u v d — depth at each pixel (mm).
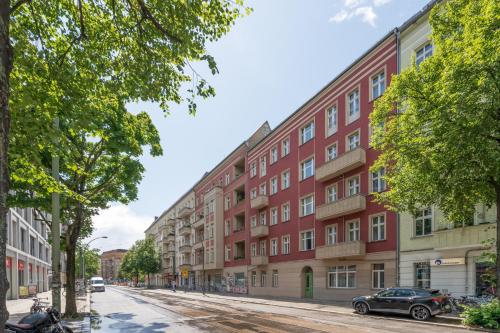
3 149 3094
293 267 30156
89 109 7699
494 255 12422
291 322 14438
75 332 12250
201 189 56906
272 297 31094
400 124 12922
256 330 12516
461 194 11797
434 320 14000
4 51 3189
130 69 6930
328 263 25922
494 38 9016
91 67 7137
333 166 25016
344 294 24125
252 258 35250
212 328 13273
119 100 8078
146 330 13164
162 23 6270
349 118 25203
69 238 16688
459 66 9773
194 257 56906
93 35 6711
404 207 13742
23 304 26094
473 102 9617
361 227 23156
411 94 11992
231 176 45344
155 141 14992
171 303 26766
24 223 38125
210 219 48281
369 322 14102
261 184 37188
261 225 34781
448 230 17156
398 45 21234
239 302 26984
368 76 23547
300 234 29688
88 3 6324
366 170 23078
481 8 9773
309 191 28875
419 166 11367
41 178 8867
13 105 6504
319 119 28359
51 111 7211
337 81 26453
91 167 16219
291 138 32188
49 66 6754
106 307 23750
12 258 32844
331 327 12844
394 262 20484
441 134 10914
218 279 47281
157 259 75625
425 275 18703
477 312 12156
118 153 15078
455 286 16734
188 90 7059
